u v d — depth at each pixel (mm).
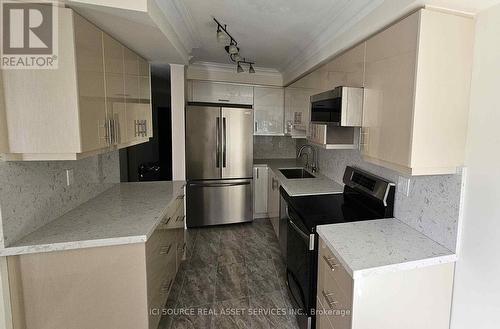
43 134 1212
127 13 1337
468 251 1230
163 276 1815
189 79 3674
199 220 3639
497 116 1111
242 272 2594
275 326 1906
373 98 1479
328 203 2092
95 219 1601
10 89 1164
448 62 1190
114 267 1378
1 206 1177
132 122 2018
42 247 1241
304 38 2426
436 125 1212
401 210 1655
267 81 3912
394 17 1323
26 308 1284
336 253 1285
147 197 2117
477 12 1188
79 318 1361
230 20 2070
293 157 4516
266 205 4004
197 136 3492
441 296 1292
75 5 1221
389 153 1348
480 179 1180
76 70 1227
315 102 2211
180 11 1894
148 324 1459
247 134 3654
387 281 1181
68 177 1731
